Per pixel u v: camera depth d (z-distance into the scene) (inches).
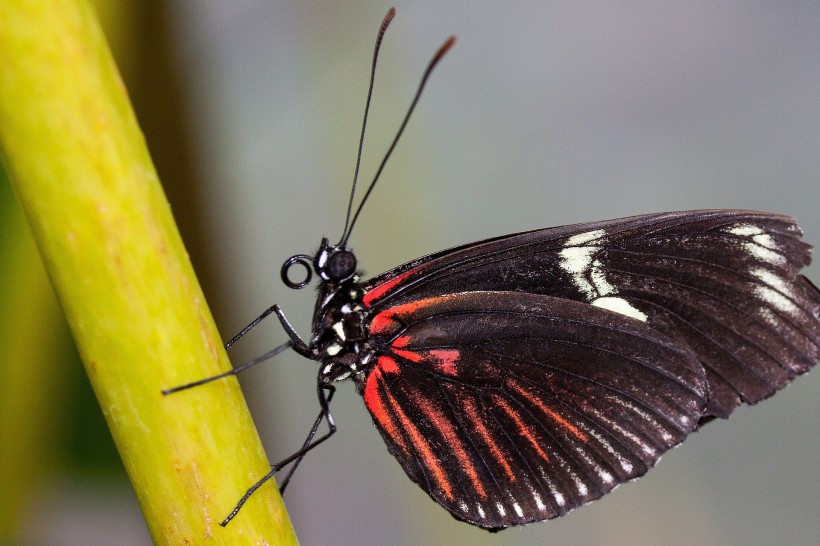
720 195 15.6
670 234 13.8
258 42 14.1
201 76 13.7
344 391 15.6
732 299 13.7
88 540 14.2
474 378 13.9
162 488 12.4
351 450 15.4
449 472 13.9
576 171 15.7
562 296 14.0
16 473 13.4
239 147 14.4
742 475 15.4
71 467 13.6
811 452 15.4
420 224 14.0
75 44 11.4
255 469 12.5
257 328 15.4
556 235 13.9
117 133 12.0
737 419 15.5
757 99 15.7
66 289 12.2
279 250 15.2
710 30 15.8
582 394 13.8
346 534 15.2
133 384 12.3
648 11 15.8
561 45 15.8
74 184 11.7
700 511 15.3
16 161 11.5
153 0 13.4
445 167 15.6
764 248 13.7
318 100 14.1
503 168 15.7
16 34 11.0
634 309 13.9
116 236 12.1
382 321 13.8
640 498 15.4
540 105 15.8
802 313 13.7
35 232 12.0
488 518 13.9
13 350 13.3
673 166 15.7
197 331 12.4
